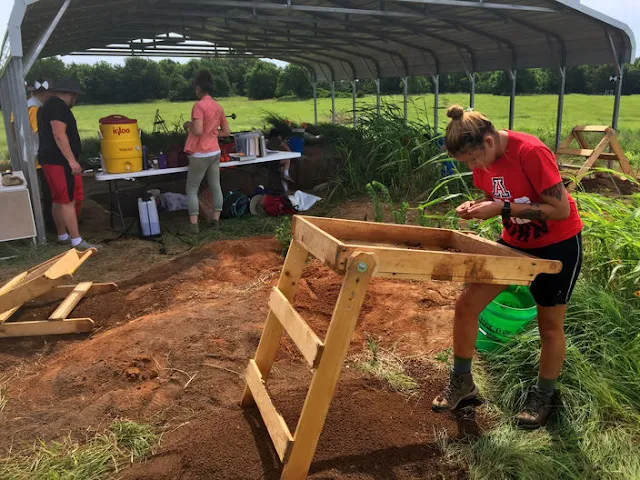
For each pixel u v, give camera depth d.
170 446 2.87
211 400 3.29
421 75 13.75
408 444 2.82
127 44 13.37
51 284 4.15
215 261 5.71
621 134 14.52
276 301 2.83
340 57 16.00
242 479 2.57
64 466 2.74
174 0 7.31
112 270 5.84
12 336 4.17
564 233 2.71
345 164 9.21
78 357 3.78
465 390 3.10
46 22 7.37
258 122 22.17
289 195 8.23
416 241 3.08
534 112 21.86
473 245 2.93
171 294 4.98
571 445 2.82
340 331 2.25
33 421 3.11
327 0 8.92
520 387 3.25
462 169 8.33
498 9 8.65
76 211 7.34
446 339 3.94
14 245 6.58
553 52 10.39
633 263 4.05
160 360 3.70
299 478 2.41
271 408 2.67
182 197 8.45
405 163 8.55
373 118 9.99
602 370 3.33
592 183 8.65
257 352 3.02
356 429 2.90
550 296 2.78
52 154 6.07
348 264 2.20
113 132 6.84
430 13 8.82
